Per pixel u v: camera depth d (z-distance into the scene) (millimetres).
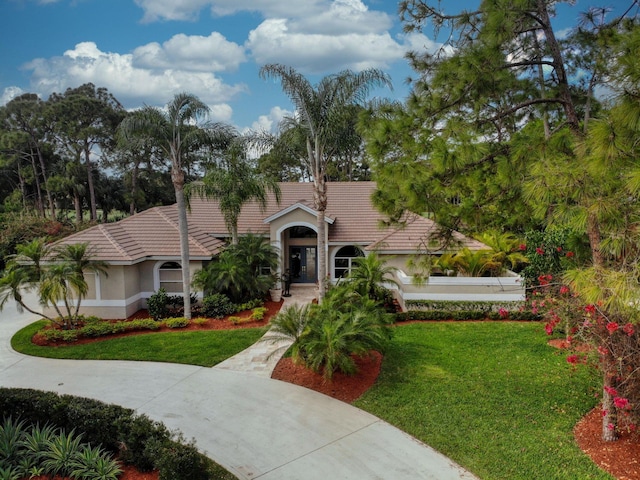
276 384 11891
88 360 13852
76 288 15961
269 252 20828
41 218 36000
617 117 6070
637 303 5859
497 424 9266
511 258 19438
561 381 11227
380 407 10297
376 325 12203
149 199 54031
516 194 9367
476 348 13812
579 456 8000
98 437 8477
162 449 7414
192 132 17031
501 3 8664
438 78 9469
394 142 9320
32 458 8102
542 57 10102
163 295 18156
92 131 48344
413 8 10312
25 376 12680
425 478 7730
